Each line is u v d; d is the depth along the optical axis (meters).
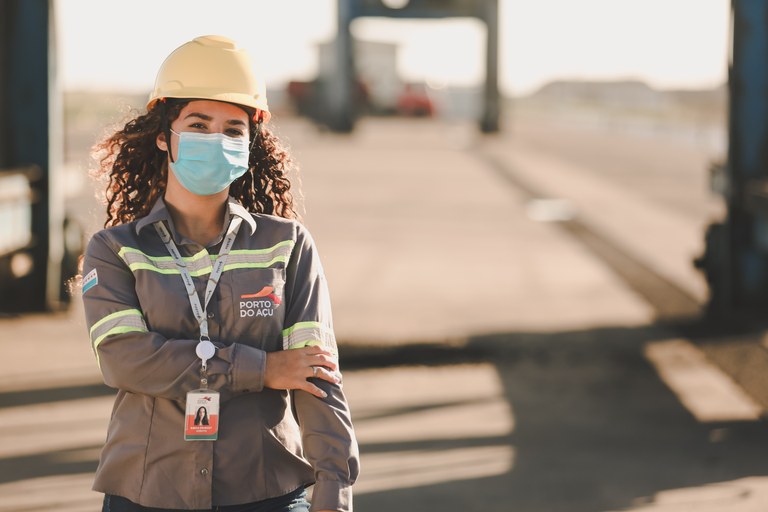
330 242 21.31
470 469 8.10
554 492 7.58
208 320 3.51
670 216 25.86
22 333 12.86
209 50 3.56
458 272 17.94
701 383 10.84
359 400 10.19
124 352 3.45
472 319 14.09
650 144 53.50
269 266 3.59
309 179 34.00
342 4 55.56
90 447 8.55
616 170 38.72
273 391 3.58
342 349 12.25
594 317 14.25
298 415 3.55
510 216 25.73
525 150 48.31
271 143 4.05
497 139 56.00
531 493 7.55
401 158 42.44
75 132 48.97
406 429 9.20
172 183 3.62
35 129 14.43
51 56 14.44
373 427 9.27
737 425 9.36
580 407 9.96
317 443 3.49
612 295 15.89
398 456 8.43
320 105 71.00
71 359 11.58
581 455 8.48
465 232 22.92
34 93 14.44
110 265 3.54
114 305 3.50
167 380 3.43
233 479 3.49
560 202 28.73
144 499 3.46
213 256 3.57
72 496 7.41
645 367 11.52
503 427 9.29
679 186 33.16
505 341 12.73
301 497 3.66
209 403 3.42
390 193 30.58
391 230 23.12
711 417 9.61
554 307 14.97
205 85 3.51
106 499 3.57
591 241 21.73
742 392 10.46
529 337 12.98
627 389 10.62
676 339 12.87
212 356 3.44
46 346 12.19
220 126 3.55
